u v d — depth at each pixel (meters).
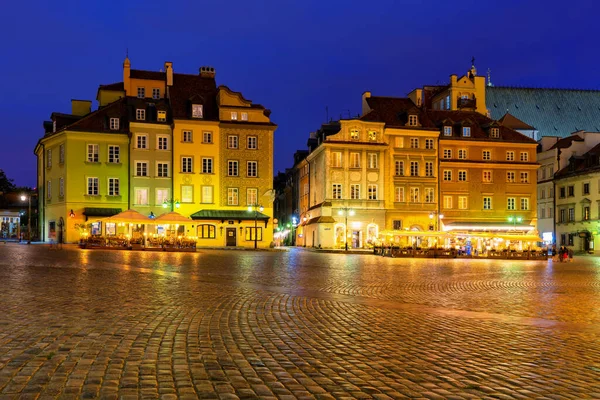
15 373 7.34
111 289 17.34
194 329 10.84
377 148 72.62
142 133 66.12
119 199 65.62
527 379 7.66
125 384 6.94
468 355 9.09
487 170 76.12
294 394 6.72
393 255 53.69
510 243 66.75
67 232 63.88
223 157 67.69
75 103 72.38
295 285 20.67
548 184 85.12
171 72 72.12
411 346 9.73
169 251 52.62
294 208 94.62
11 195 105.75
